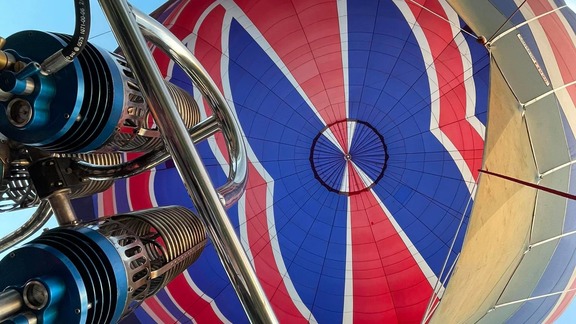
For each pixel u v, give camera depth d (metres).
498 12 5.42
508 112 4.98
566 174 5.57
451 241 10.70
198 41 9.79
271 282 11.05
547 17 6.11
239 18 9.72
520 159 5.07
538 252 5.59
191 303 10.16
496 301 5.57
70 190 2.36
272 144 11.11
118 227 2.32
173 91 2.92
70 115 2.00
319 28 9.98
